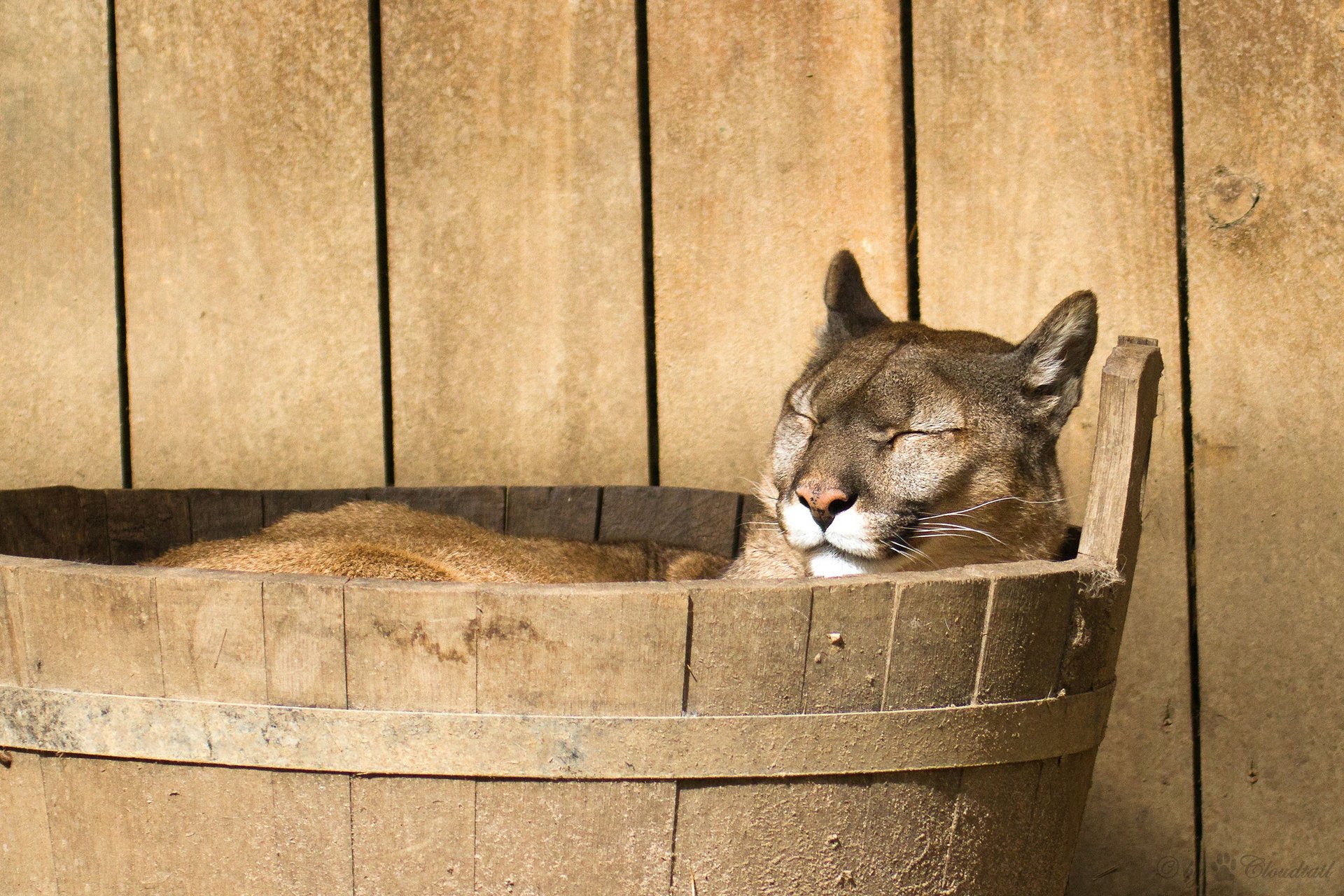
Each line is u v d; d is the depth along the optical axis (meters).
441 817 3.60
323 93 6.56
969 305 6.23
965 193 6.21
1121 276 6.07
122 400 6.71
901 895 3.76
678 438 6.50
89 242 6.66
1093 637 3.97
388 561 5.46
